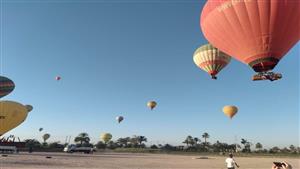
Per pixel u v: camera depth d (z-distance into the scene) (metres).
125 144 152.75
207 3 21.17
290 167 14.07
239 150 136.38
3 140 71.38
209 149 135.25
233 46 20.47
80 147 76.75
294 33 18.97
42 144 103.00
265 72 19.44
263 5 18.34
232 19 19.38
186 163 42.72
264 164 43.25
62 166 30.66
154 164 38.66
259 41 19.05
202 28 21.77
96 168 29.73
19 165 30.23
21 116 52.75
